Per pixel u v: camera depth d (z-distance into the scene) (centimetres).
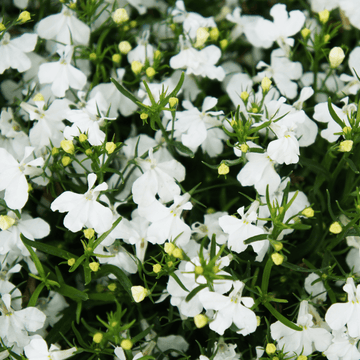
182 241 40
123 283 40
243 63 47
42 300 41
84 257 39
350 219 42
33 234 41
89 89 42
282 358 39
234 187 43
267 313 42
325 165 42
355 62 43
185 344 41
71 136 40
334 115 40
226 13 46
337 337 40
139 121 44
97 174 40
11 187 40
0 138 42
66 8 43
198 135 41
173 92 40
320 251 42
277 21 43
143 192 40
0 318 40
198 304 40
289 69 43
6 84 43
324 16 42
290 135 40
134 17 46
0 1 45
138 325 41
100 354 40
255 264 41
